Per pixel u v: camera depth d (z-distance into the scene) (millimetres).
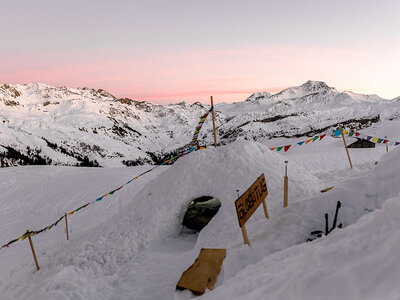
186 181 11898
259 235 7359
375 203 6852
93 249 10289
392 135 62000
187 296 6297
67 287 8039
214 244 8688
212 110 13250
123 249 9898
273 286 3971
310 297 3141
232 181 11352
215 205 10758
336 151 42625
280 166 11930
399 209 3859
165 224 10758
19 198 30172
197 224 10719
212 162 12406
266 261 5457
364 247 3578
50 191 31281
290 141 75625
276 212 8430
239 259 6625
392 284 2666
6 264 14312
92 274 8906
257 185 7910
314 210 7531
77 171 42906
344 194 7441
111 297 7660
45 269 10711
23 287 9852
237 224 9289
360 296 2750
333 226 6625
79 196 28844
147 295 7426
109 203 25953
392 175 7270
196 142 13297
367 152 38500
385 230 3682
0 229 22859
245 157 12234
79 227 20984
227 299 4512
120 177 34344
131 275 8461
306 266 3891
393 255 3029
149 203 11695
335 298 2926
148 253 9586
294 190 10438
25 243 19078
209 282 6383
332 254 3795
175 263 8648
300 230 7035
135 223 10977
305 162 35312
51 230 21078
